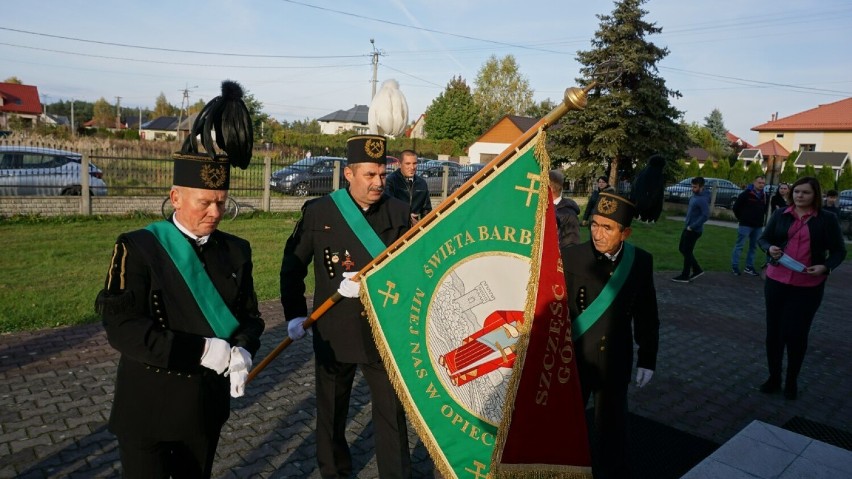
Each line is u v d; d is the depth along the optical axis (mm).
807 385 5988
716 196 25422
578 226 6129
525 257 2729
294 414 4586
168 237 2428
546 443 2656
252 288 2762
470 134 58781
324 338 3438
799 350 5473
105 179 13758
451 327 2785
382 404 3416
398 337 2832
